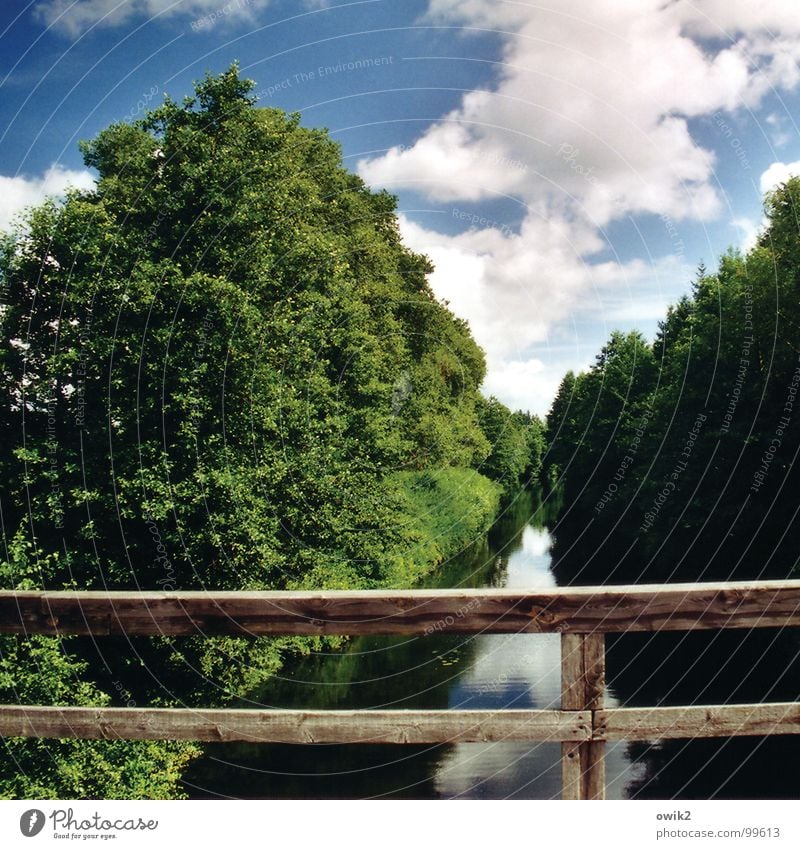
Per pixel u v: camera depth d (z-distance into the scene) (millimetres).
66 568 14047
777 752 15523
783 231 24203
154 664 14625
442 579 33656
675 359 32906
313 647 22844
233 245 16469
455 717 3854
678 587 3879
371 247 29016
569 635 3889
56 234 15148
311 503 19125
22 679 11250
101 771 11500
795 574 21734
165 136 16969
